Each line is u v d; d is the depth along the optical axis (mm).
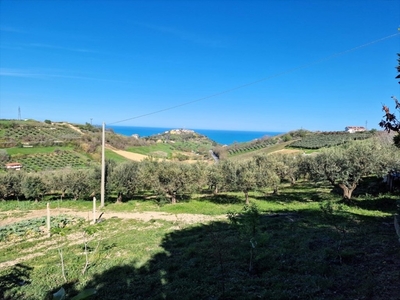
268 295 6352
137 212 20062
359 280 6945
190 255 9727
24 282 8586
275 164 27594
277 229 12562
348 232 11484
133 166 25969
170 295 6812
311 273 7609
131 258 9953
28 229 16219
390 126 3750
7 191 28109
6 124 87312
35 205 25516
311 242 10352
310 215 15445
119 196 25625
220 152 104188
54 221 17672
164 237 12711
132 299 6875
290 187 31328
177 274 8156
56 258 10773
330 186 29219
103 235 14188
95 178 26297
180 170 22922
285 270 7938
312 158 22219
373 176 28781
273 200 22500
